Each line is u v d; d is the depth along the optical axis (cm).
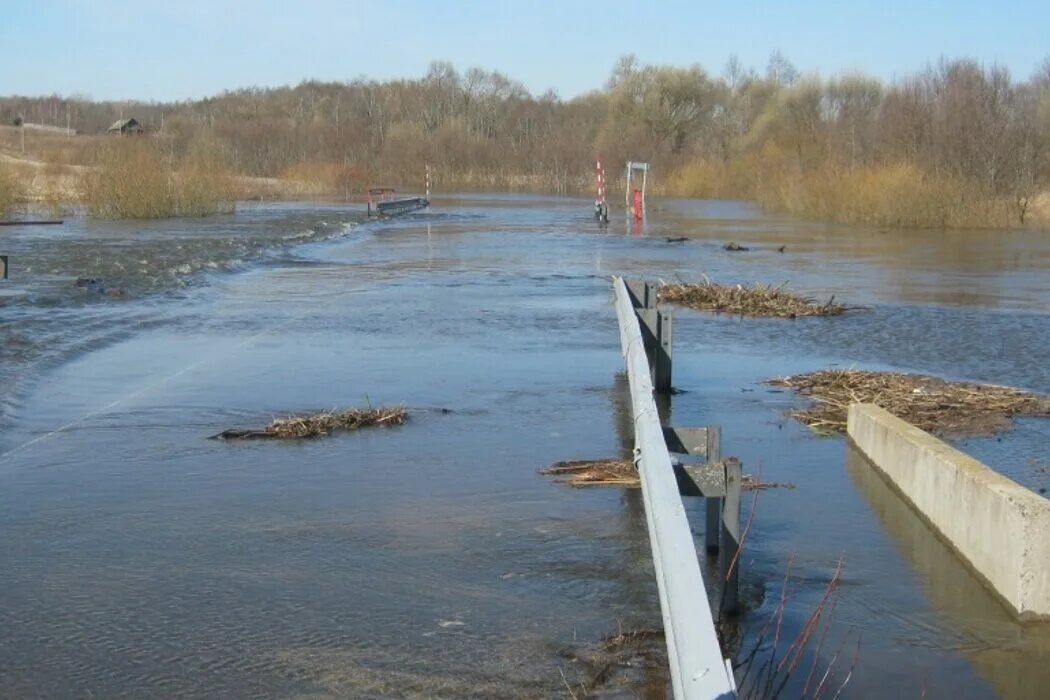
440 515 670
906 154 4453
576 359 1237
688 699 304
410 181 8206
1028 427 940
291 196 6550
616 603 532
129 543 616
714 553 598
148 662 466
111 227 3566
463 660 469
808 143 6300
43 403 977
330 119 10038
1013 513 540
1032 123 4375
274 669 460
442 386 1073
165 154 4703
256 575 568
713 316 1686
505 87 11044
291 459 799
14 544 613
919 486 696
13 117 13188
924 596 559
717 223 4231
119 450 821
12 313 1530
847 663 480
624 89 8781
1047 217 4116
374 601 534
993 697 452
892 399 1030
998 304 1873
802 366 1247
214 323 1500
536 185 7881
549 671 459
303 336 1395
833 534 654
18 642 485
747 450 854
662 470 478
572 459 802
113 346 1295
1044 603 529
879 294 2009
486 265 2467
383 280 2109
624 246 3083
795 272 2402
